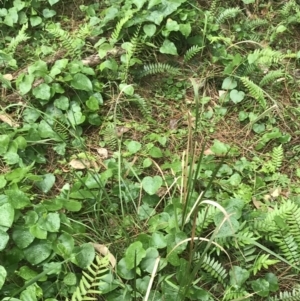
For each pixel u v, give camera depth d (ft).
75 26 5.23
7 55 4.63
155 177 3.73
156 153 4.08
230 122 4.51
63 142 4.16
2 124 4.21
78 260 3.19
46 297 3.11
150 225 3.57
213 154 4.17
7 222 3.15
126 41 4.90
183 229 3.46
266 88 4.74
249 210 3.67
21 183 3.72
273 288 3.30
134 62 4.59
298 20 5.24
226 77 4.76
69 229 3.43
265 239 3.55
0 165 3.98
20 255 3.21
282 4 5.45
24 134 4.11
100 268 3.19
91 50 4.86
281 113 4.54
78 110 4.34
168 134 4.38
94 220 3.66
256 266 3.32
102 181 3.78
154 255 3.25
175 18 4.91
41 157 4.09
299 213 3.46
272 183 4.02
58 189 3.94
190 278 3.04
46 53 4.81
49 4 5.30
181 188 3.64
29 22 5.17
